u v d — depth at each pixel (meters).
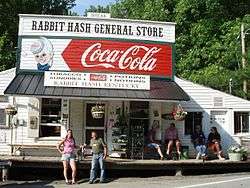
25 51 20.91
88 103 21.44
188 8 37.78
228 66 35.75
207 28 37.62
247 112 23.05
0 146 20.98
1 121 21.09
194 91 22.69
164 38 21.80
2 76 21.25
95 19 21.28
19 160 17.95
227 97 22.88
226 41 36.25
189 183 17.30
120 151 20.72
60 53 20.98
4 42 36.75
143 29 21.61
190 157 21.86
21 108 21.12
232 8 38.97
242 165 20.59
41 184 16.97
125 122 21.20
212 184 16.95
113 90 20.41
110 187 16.23
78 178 18.64
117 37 21.34
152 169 19.02
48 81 20.09
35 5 41.19
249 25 34.75
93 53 21.08
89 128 21.30
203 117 22.64
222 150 22.64
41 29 21.08
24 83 19.97
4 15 38.62
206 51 36.81
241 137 22.86
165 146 21.17
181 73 37.03
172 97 20.16
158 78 21.48
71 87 20.25
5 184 16.81
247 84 32.47
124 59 21.25
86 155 20.56
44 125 21.11
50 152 20.48
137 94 20.14
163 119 22.05
